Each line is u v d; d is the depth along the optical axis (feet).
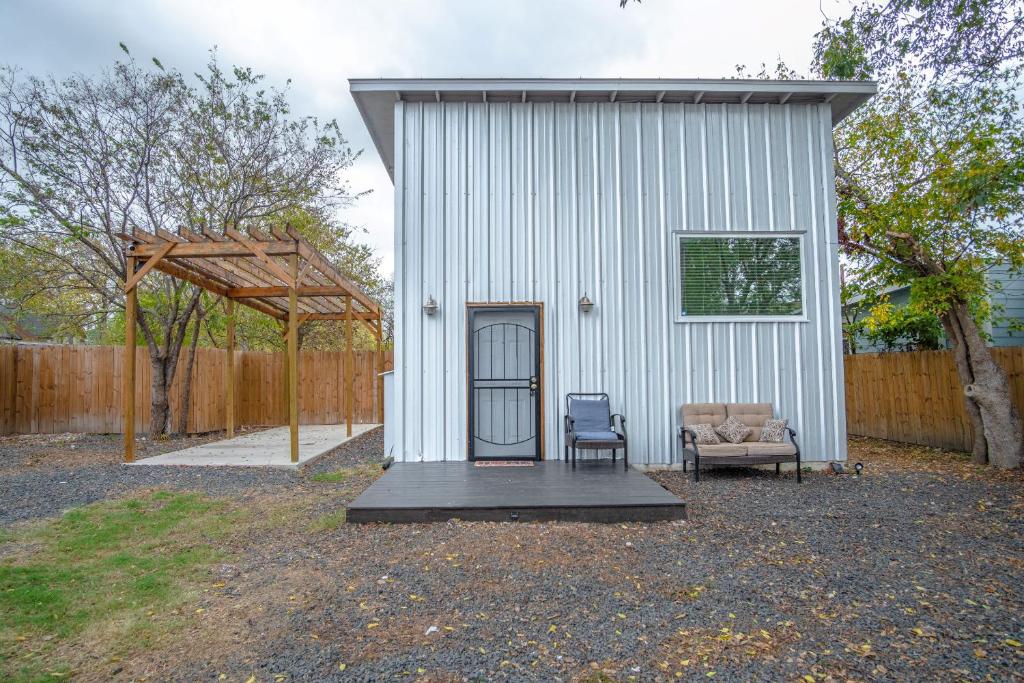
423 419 23.43
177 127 34.60
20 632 9.45
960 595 10.71
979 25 21.22
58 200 31.32
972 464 24.53
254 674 8.09
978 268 25.93
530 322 23.88
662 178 24.35
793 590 10.96
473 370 23.63
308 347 62.49
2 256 33.24
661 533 14.56
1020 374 25.64
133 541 14.24
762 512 16.56
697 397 23.85
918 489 19.62
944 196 24.47
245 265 28.40
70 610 10.28
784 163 24.62
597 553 13.07
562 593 10.87
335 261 51.96
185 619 9.88
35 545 13.92
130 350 25.00
